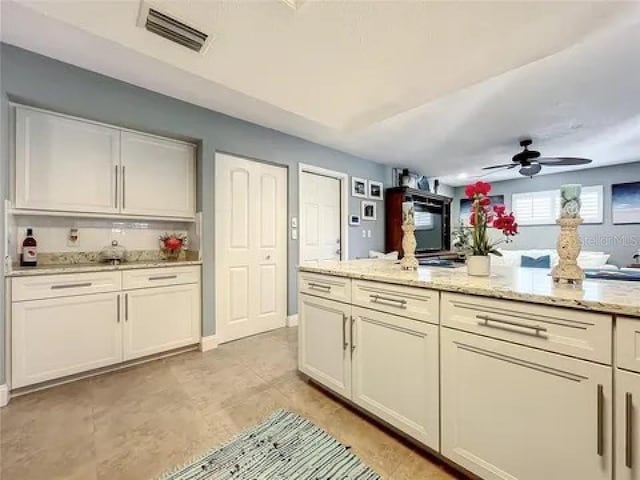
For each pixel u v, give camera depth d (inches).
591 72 91.1
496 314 47.6
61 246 99.3
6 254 78.4
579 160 141.8
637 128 137.1
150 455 58.6
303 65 71.0
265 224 138.2
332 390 77.5
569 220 51.4
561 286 49.6
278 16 55.2
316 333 82.7
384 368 64.7
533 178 245.0
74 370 87.7
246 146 128.3
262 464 56.1
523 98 108.2
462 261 118.2
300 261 151.5
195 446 61.1
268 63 69.7
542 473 42.9
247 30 58.6
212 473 53.9
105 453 59.1
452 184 280.4
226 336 123.8
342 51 65.5
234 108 116.0
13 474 53.6
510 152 175.2
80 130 93.5
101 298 92.5
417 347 58.4
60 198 90.0
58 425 68.0
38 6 51.4
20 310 79.7
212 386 86.4
